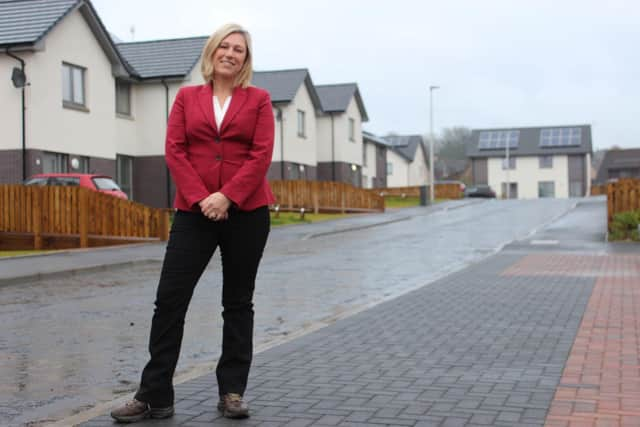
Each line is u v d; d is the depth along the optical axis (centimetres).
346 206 3397
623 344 658
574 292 1006
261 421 441
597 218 2808
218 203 426
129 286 1181
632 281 1127
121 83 3006
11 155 2291
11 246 1947
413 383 527
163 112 3044
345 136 4675
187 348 717
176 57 3109
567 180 7706
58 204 1917
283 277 1272
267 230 461
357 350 642
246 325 461
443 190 5753
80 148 2505
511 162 7875
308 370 570
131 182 3075
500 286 1073
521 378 539
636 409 458
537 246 1823
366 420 440
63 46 2416
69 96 2473
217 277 1281
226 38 445
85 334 792
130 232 1895
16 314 920
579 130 7838
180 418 448
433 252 1730
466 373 556
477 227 2572
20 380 604
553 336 699
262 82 4019
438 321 786
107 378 610
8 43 2228
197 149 445
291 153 3972
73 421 447
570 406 465
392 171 6938
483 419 439
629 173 8800
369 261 1536
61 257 1545
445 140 11225
